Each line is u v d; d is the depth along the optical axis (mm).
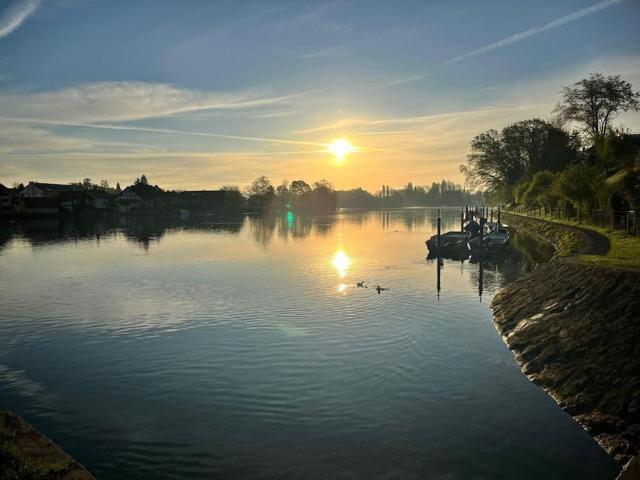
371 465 11680
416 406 14734
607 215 43656
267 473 11453
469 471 11336
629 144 56438
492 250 48688
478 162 105188
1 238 74750
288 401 15273
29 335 23000
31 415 14688
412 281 35500
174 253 54656
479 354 19219
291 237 76438
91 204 149750
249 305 28156
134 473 11547
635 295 17703
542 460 11719
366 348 20109
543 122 96500
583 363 15977
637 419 12688
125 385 16844
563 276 23234
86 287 34781
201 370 18047
